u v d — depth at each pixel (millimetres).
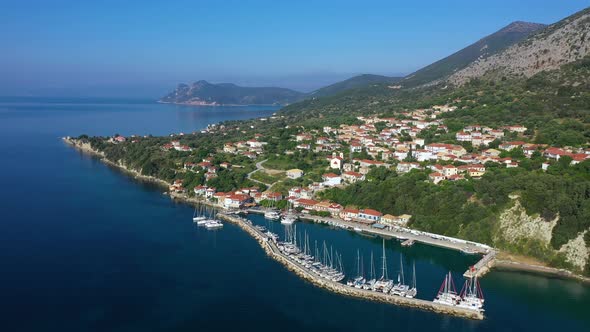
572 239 178125
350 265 182125
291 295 159625
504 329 137375
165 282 169000
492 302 152750
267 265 186000
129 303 152875
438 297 152375
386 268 178750
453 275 172750
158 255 195375
